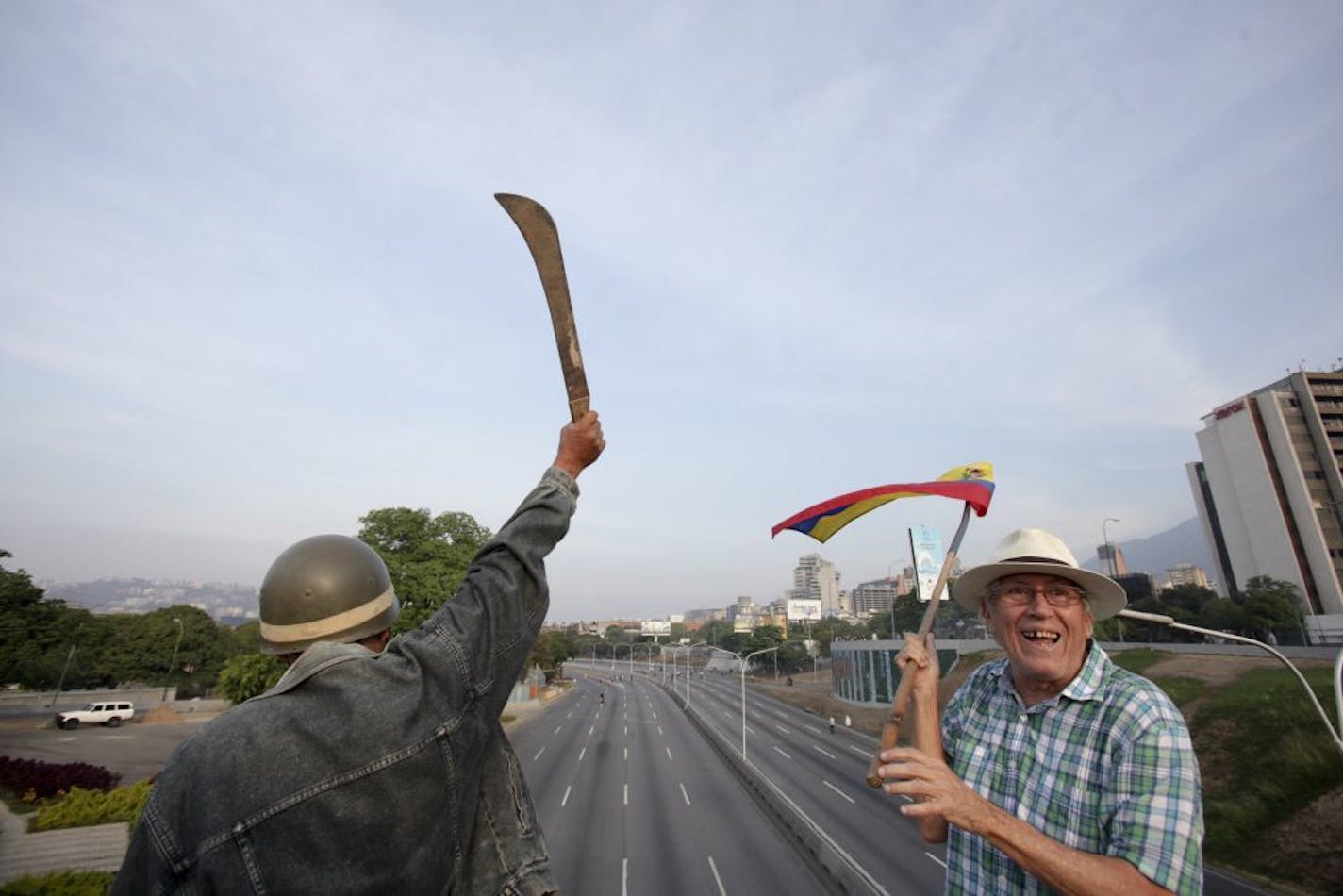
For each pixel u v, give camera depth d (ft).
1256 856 64.08
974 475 9.70
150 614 209.26
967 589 9.36
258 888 4.51
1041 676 8.21
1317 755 71.26
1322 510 208.23
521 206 6.55
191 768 4.78
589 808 88.94
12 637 165.99
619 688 340.59
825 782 106.93
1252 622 162.91
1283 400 219.61
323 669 5.14
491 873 5.63
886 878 60.03
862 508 9.95
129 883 4.71
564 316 6.70
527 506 6.46
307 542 6.07
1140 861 6.52
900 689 8.87
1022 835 6.53
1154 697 7.63
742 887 59.47
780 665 392.88
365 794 4.73
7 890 41.45
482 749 5.65
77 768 84.17
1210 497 248.11
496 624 5.73
